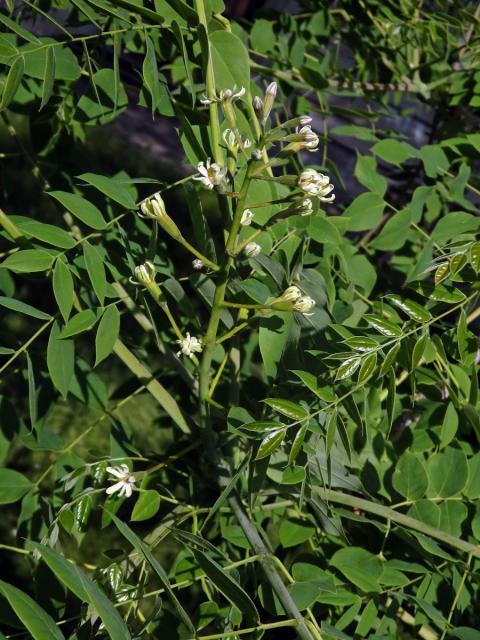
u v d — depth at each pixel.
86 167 0.86
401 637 0.86
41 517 0.74
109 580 0.64
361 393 0.75
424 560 0.74
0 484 0.73
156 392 0.76
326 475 0.72
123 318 1.57
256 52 0.93
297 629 0.60
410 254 0.93
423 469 0.73
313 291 0.69
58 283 0.62
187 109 0.73
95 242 0.76
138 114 3.21
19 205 2.12
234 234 0.61
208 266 0.63
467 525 0.75
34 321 1.85
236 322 0.70
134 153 2.91
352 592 0.72
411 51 1.05
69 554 1.31
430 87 1.03
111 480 0.68
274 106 0.94
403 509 0.75
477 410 0.75
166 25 0.68
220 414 0.78
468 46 1.00
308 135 0.58
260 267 0.70
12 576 1.39
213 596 0.72
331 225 0.76
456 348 0.67
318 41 1.03
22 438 0.74
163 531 0.70
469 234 0.81
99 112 0.71
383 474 0.75
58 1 0.82
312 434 0.68
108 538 1.35
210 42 0.69
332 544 0.77
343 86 1.00
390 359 0.61
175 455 0.75
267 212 0.72
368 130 0.94
